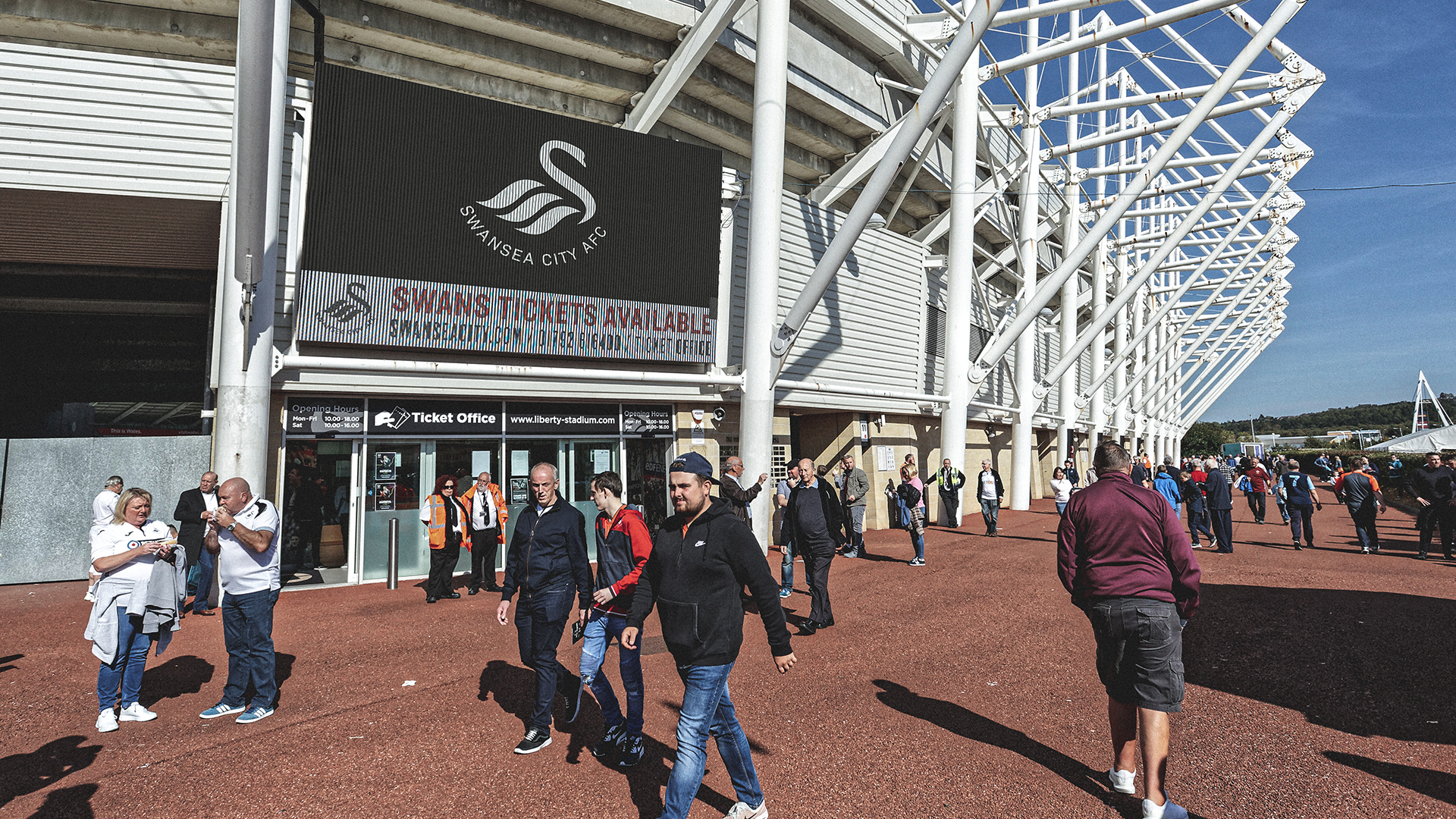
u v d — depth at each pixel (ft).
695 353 42.34
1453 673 18.37
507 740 15.10
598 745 14.24
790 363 48.37
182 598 17.15
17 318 51.78
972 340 76.74
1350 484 42.83
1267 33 52.75
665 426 42.96
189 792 12.92
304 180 32.19
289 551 33.12
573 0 37.04
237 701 16.88
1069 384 96.12
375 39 35.55
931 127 60.49
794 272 48.37
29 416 53.78
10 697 18.13
